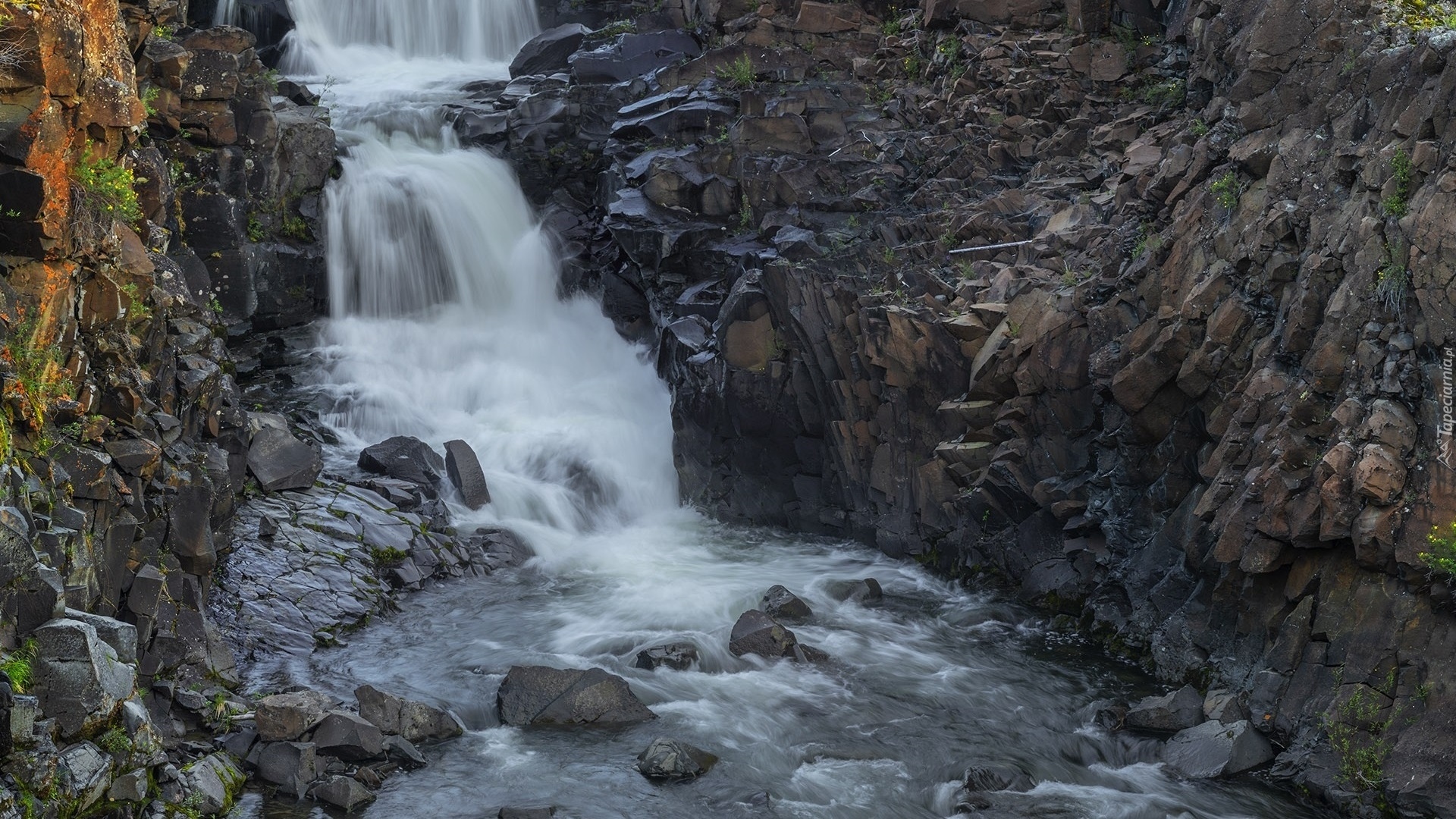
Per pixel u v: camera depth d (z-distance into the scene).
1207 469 13.32
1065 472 15.51
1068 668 13.94
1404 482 11.29
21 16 10.09
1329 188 13.06
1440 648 11.00
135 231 13.19
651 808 10.77
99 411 11.47
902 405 16.95
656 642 14.00
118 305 11.45
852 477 17.59
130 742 9.23
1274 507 12.12
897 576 16.62
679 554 17.47
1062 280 16.00
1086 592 15.12
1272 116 14.23
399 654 13.76
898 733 12.34
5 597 8.65
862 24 23.19
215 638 12.58
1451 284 11.20
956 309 16.72
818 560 17.22
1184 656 13.48
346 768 11.11
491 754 11.67
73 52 10.56
